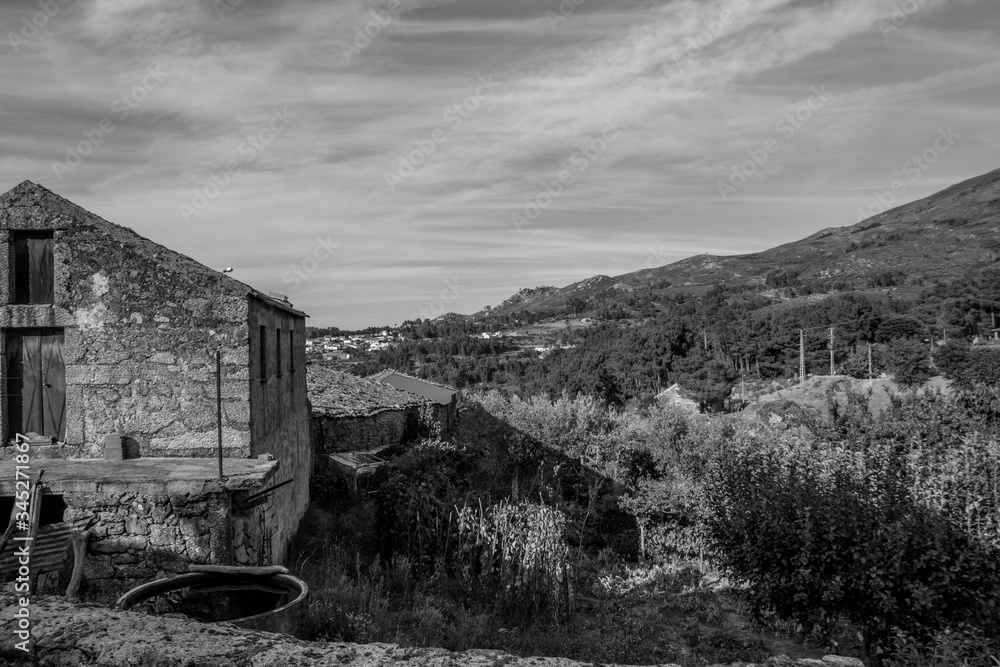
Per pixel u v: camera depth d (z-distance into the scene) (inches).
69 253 377.1
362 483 655.1
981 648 323.0
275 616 207.0
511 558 471.2
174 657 116.1
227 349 382.0
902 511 370.6
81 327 376.8
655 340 2679.6
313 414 708.0
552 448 1009.5
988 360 1454.2
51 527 316.5
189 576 247.3
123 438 378.3
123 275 378.9
